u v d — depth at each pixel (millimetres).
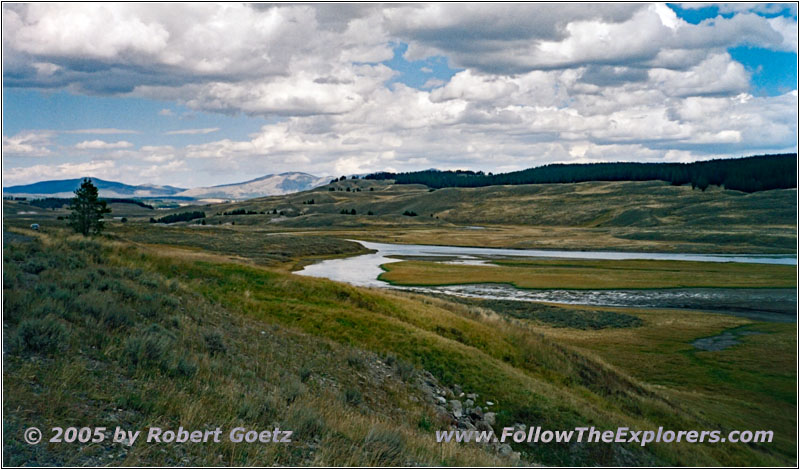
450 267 89438
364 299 28266
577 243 147625
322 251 115812
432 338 22984
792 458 20234
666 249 130875
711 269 87625
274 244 115812
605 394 23531
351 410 13688
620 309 54250
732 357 34781
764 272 82688
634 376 30562
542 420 17906
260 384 13203
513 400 18844
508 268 88312
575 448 16672
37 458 7312
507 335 27875
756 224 180250
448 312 30359
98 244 26922
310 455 9547
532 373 24000
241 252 101750
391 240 167125
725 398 27250
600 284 70750
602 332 42875
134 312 15648
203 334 15633
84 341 11789
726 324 45750
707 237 147750
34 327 10867
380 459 10164
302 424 10680
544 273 81500
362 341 21719
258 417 10703
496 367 21406
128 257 26359
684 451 18312
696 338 40469
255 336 18359
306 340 19906
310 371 16234
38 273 17375
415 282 72188
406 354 21234
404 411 16203
